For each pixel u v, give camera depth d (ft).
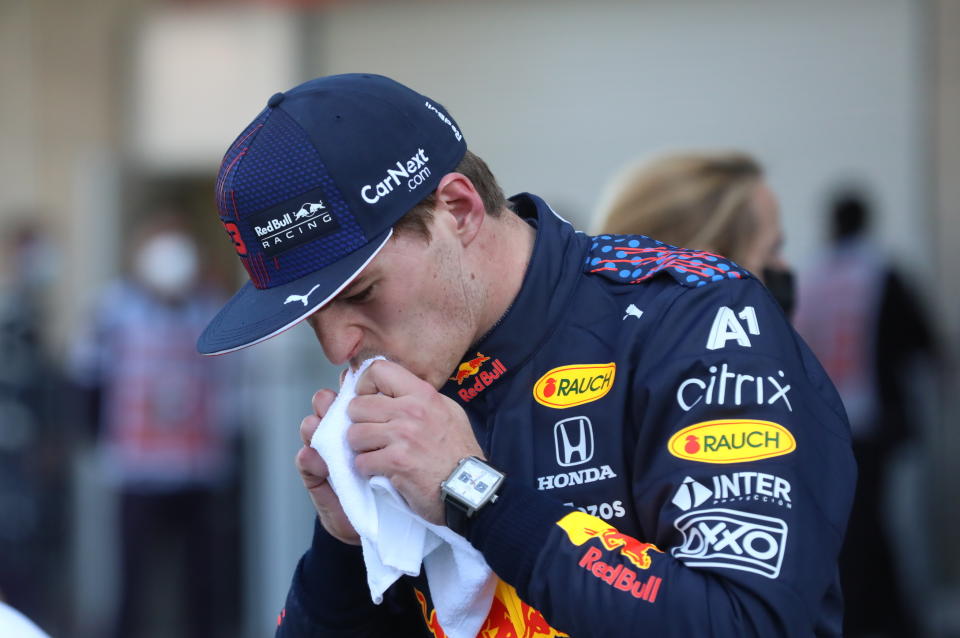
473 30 64.85
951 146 61.05
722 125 63.10
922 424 59.93
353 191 15.92
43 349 65.77
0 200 71.31
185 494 60.70
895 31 61.57
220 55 67.31
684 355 16.20
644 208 27.61
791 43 62.39
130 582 60.90
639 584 15.11
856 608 54.49
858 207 56.65
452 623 17.07
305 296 15.93
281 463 56.70
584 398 16.90
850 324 55.62
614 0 63.62
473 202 16.78
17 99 71.00
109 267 70.18
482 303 16.99
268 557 57.41
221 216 16.75
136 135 69.41
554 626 15.61
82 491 67.67
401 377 16.43
